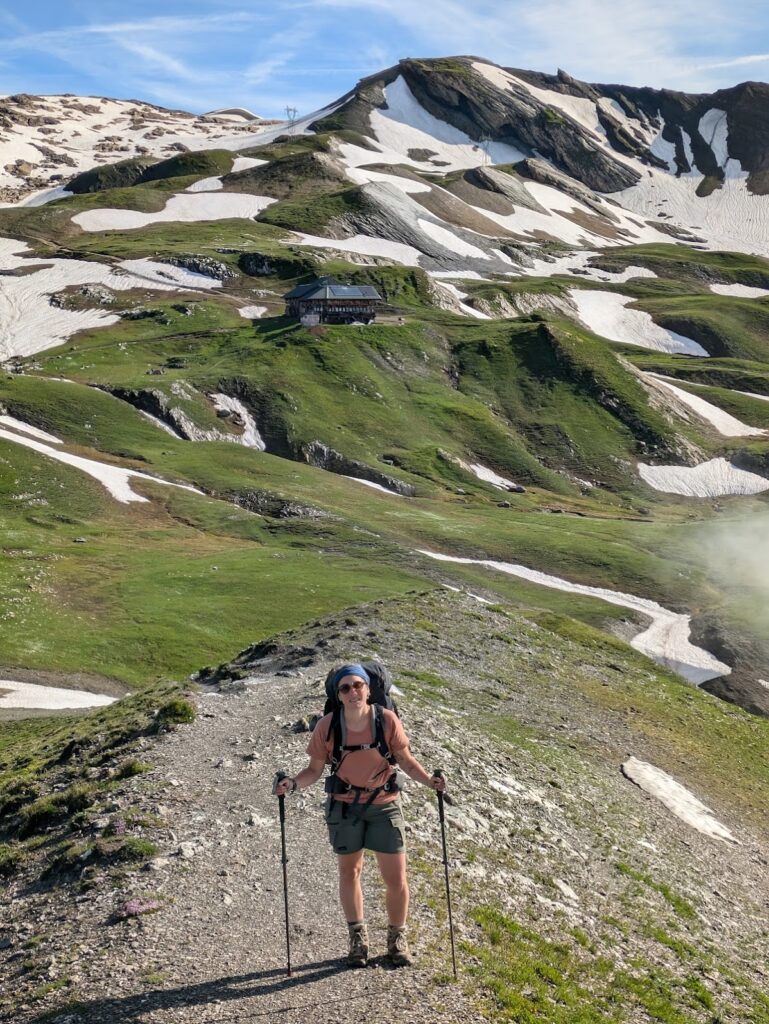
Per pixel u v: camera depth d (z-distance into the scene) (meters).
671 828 26.92
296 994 9.98
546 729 33.22
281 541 106.50
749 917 21.70
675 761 35.84
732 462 173.38
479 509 135.50
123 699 34.19
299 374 170.88
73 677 62.06
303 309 197.12
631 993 13.47
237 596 82.31
